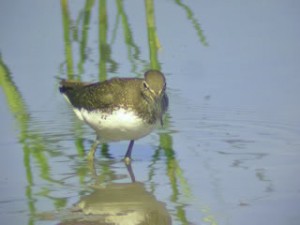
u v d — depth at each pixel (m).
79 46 19.12
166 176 13.20
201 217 11.46
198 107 16.02
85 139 14.95
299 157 13.76
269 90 16.50
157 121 13.46
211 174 13.16
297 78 16.89
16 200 12.20
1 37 19.58
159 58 18.14
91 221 11.45
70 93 14.45
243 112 15.73
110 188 12.70
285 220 11.25
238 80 16.98
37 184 12.85
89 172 13.44
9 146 14.48
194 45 18.69
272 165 13.45
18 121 15.60
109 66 17.81
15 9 20.88
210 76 17.25
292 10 20.17
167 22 19.83
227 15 20.08
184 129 15.24
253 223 11.18
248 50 18.30
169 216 11.57
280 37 18.78
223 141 14.64
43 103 16.42
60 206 11.99
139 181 13.00
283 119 15.34
